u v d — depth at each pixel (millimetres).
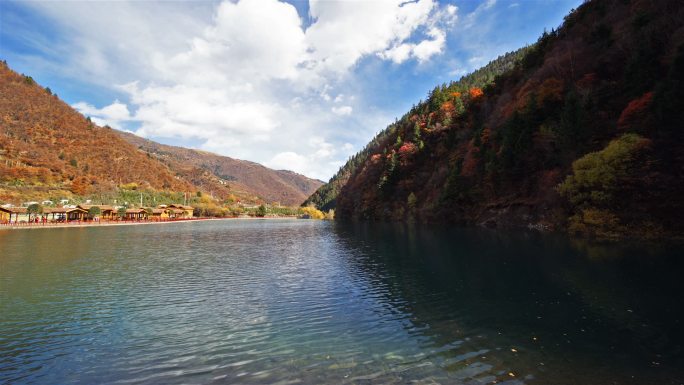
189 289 21484
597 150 41594
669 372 10086
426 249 37438
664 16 45000
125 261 32188
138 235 61000
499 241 40156
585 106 45781
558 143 48594
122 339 13609
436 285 21562
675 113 32938
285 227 89500
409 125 127500
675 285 18656
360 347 12609
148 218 116750
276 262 31594
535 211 51438
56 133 186750
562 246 33125
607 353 11469
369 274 25484
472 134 82688
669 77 34562
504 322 14781
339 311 16906
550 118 54406
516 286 20453
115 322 15578
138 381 10312
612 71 51375
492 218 59625
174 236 59844
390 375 10414
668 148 33094
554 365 10758
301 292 20641
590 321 14406
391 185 104125
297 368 10992
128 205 136500
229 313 16781
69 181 146500
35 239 50438
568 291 18766
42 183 133500
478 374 10344
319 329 14508
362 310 17016
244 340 13422
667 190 32594
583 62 57562
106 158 191875
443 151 92438
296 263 30938
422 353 11961
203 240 53000
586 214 38719
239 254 37125
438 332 13914
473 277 23297
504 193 59969
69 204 118125
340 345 12812
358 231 68000
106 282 23438
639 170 34188
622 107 42406
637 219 34594
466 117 95375
